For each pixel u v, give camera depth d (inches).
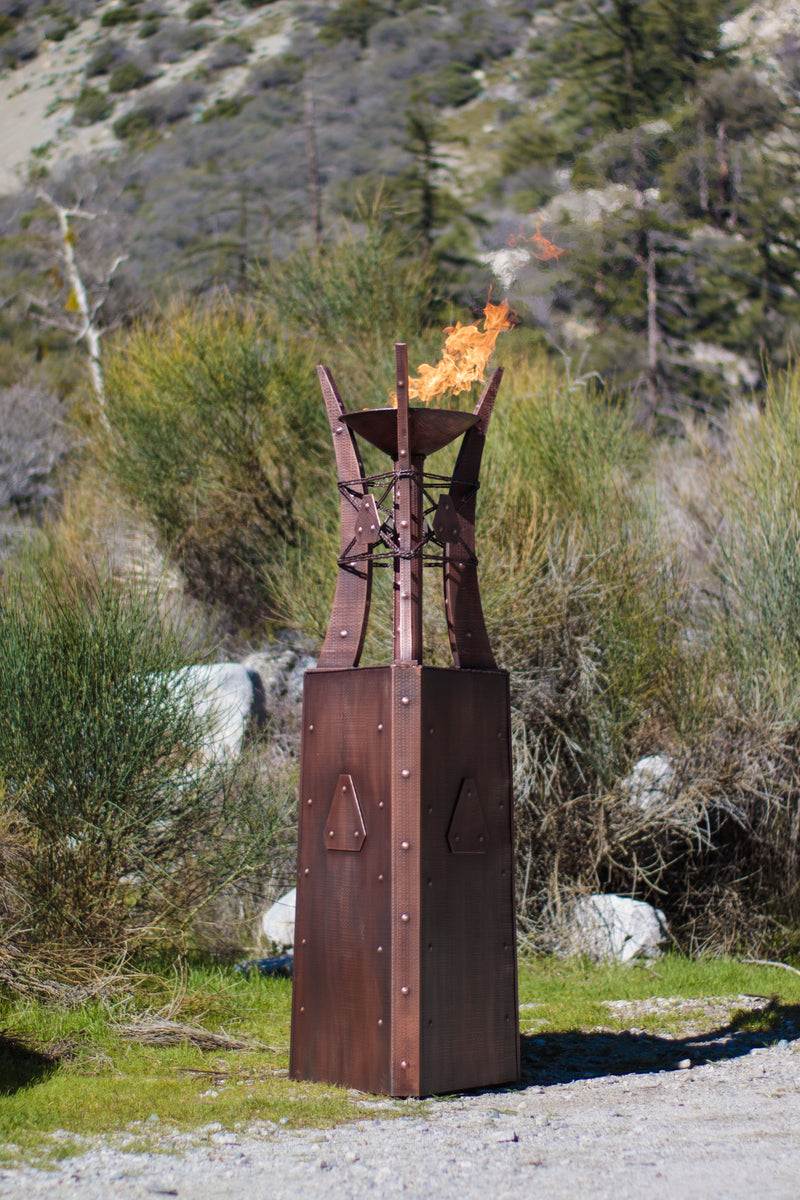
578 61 1188.5
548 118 1168.2
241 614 462.6
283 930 278.7
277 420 473.7
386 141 1723.7
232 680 371.9
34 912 214.7
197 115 2524.6
